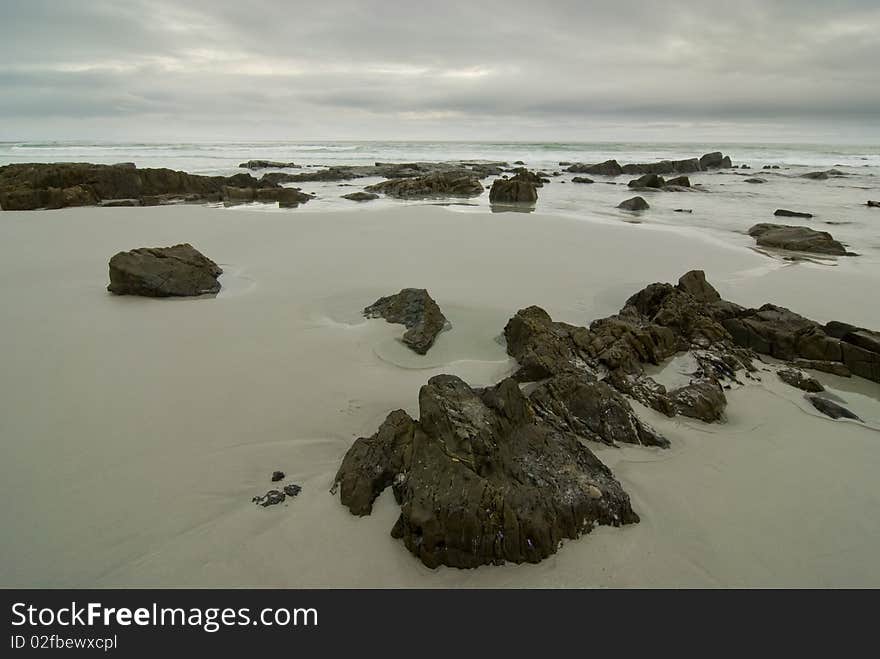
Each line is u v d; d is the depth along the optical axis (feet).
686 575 14.12
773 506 16.78
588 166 156.76
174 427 19.74
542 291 36.88
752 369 26.12
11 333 28.40
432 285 37.58
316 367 24.86
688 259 46.65
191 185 96.68
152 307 32.96
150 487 16.56
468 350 27.30
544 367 23.44
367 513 15.30
